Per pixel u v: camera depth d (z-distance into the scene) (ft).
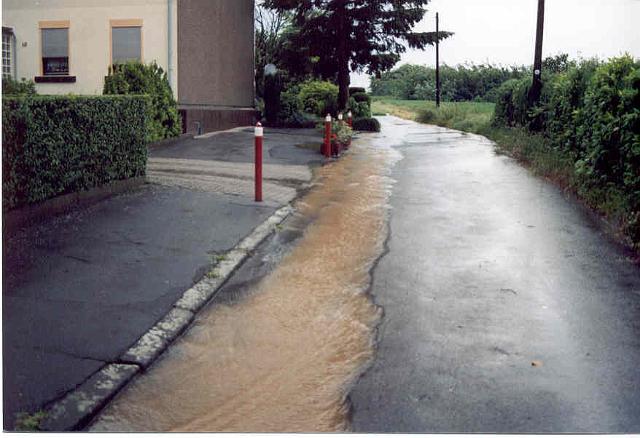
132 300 17.57
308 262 22.35
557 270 21.53
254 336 16.17
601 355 14.98
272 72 90.79
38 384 12.85
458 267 21.84
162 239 23.39
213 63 71.46
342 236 25.90
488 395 13.10
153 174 37.17
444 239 25.46
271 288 19.67
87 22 62.95
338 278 20.66
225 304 18.33
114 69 52.06
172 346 15.49
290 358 14.94
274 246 24.30
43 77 64.03
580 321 17.07
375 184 38.52
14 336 14.87
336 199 33.55
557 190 36.35
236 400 13.05
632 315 17.49
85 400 12.47
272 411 12.62
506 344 15.60
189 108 63.26
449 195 34.88
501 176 41.75
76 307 16.79
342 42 91.91
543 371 14.16
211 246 23.06
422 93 231.30
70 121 25.85
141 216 26.32
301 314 17.62
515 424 12.01
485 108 128.98
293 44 94.53
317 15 93.50
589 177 32.58
